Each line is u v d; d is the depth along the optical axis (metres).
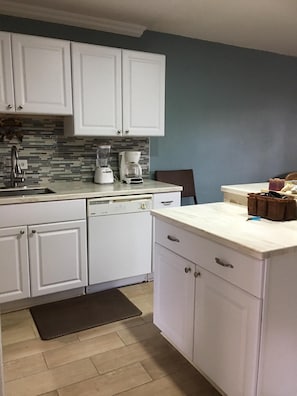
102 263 2.77
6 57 2.48
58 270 2.60
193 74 3.67
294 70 4.43
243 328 1.42
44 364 1.95
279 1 2.65
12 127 2.87
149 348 2.10
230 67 3.91
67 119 2.93
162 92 3.14
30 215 2.43
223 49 3.82
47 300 2.68
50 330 2.28
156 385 1.78
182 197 3.79
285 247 1.34
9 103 2.53
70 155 3.16
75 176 3.21
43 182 3.07
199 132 3.82
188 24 3.17
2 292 2.43
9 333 2.26
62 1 2.62
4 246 2.38
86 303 2.66
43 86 2.63
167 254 1.95
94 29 3.08
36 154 3.01
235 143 4.11
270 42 3.77
